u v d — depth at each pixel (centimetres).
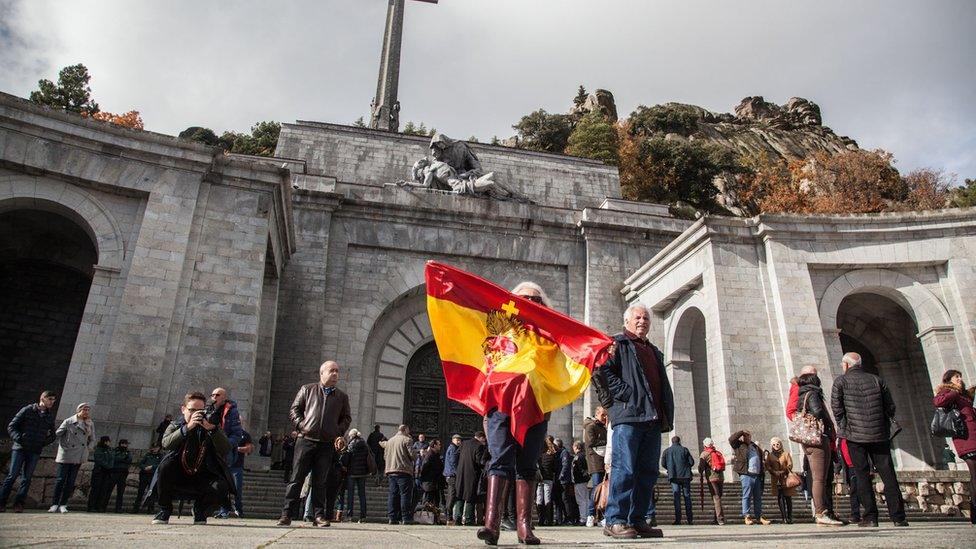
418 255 2509
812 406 897
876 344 2409
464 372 591
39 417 1109
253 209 1861
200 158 1820
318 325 2272
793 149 9738
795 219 2025
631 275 2617
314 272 2330
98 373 1606
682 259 2203
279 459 2066
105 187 1752
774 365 1928
